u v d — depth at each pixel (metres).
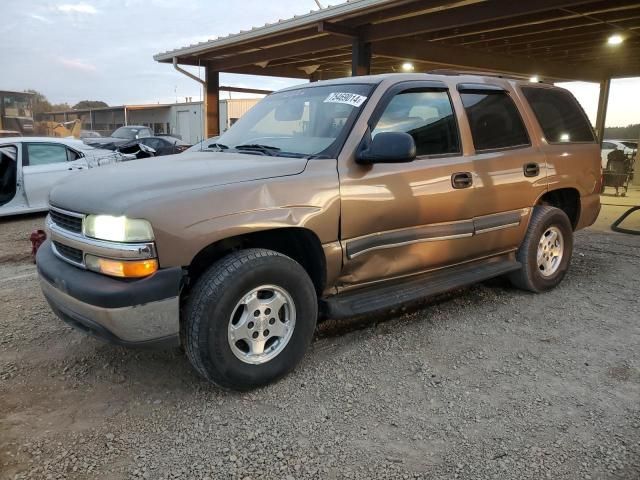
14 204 8.56
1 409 2.93
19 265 6.08
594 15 9.23
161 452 2.54
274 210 2.99
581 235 7.57
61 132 30.45
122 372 3.34
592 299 4.69
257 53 12.20
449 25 8.39
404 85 3.77
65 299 2.89
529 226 4.61
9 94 25.25
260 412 2.88
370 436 2.66
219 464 2.45
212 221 2.79
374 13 8.79
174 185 2.86
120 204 2.71
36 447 2.58
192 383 3.20
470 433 2.68
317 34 9.94
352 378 3.24
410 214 3.62
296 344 3.19
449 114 4.00
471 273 4.23
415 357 3.52
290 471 2.40
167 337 2.78
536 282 4.72
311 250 3.32
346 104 3.64
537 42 11.77
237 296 2.89
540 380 3.22
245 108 29.78
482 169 4.07
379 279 3.62
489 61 13.08
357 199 3.33
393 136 3.21
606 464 2.43
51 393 3.10
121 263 2.66
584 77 16.00
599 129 17.45
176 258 2.72
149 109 40.31
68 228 3.03
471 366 3.40
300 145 3.59
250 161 3.31
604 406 2.92
